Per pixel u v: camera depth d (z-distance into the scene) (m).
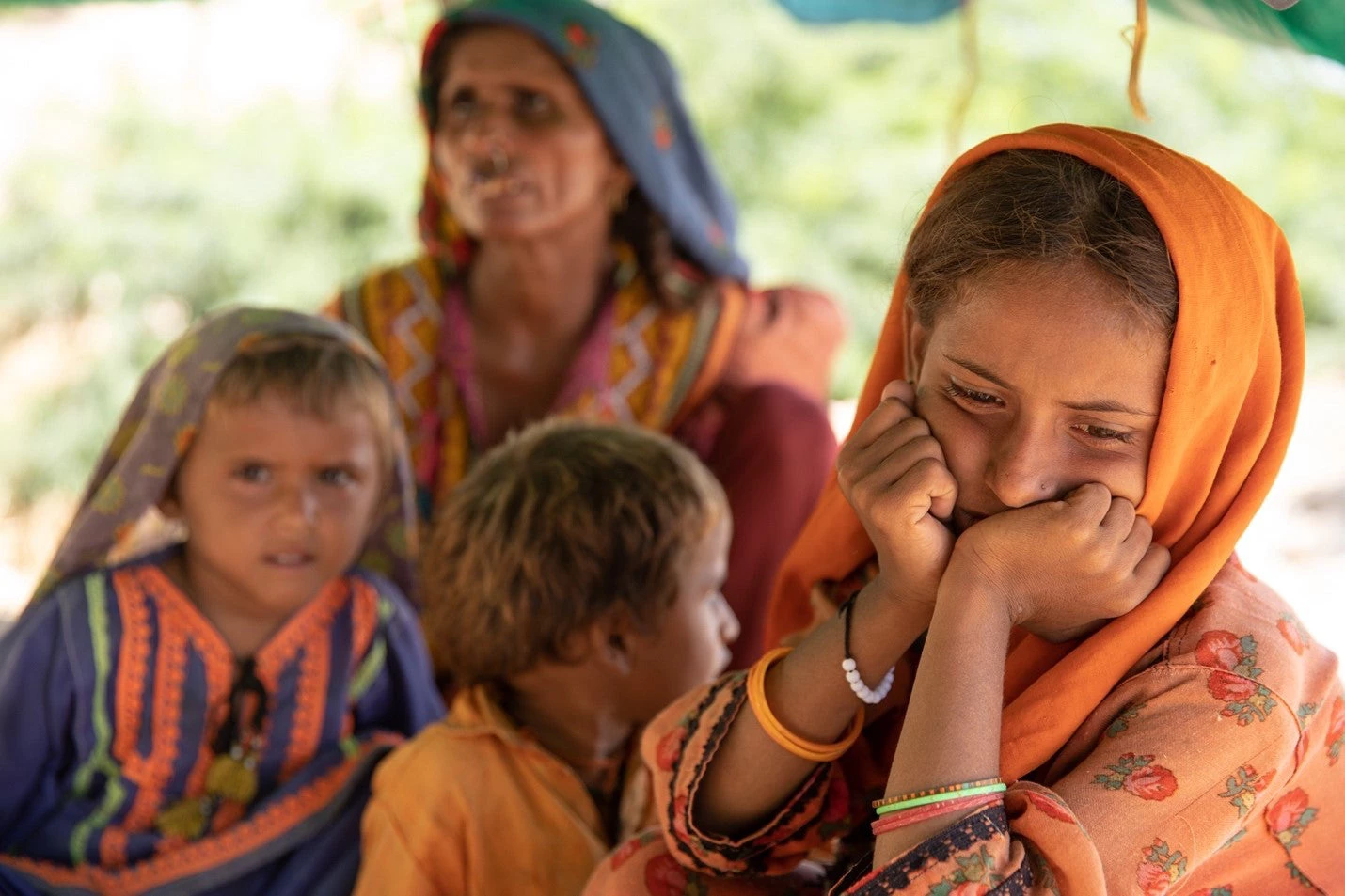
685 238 2.96
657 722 1.55
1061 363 1.27
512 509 1.87
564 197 2.78
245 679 2.10
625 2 7.62
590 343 2.90
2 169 7.30
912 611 1.39
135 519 2.13
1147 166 1.30
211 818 2.06
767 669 1.48
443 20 2.85
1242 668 1.31
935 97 7.40
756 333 3.00
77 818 2.03
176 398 2.09
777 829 1.50
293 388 2.06
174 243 7.02
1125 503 1.32
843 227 7.17
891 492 1.34
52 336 6.94
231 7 7.91
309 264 7.00
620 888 1.50
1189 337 1.27
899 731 1.55
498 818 1.78
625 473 1.88
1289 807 1.42
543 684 1.90
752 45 7.57
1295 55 1.98
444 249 2.97
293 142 7.34
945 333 1.34
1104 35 7.31
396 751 1.93
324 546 2.10
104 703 2.06
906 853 1.23
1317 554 4.49
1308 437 5.35
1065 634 1.40
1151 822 1.27
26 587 5.18
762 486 2.71
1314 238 7.05
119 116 7.52
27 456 6.59
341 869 2.04
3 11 3.35
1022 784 1.28
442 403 2.87
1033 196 1.30
